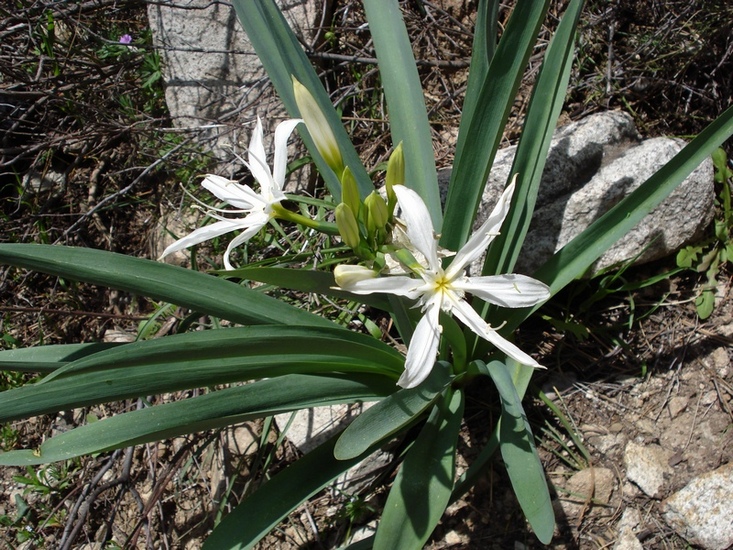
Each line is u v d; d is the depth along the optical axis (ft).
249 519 1.08
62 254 1.01
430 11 1.79
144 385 1.00
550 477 1.26
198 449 1.41
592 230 1.16
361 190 1.23
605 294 1.36
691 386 1.31
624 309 1.40
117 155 1.90
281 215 1.02
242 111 1.70
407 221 0.89
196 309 1.10
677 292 1.41
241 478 1.40
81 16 1.86
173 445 1.51
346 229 0.94
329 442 1.16
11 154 1.87
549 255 1.38
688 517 1.17
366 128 1.74
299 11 1.77
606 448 1.27
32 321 1.76
